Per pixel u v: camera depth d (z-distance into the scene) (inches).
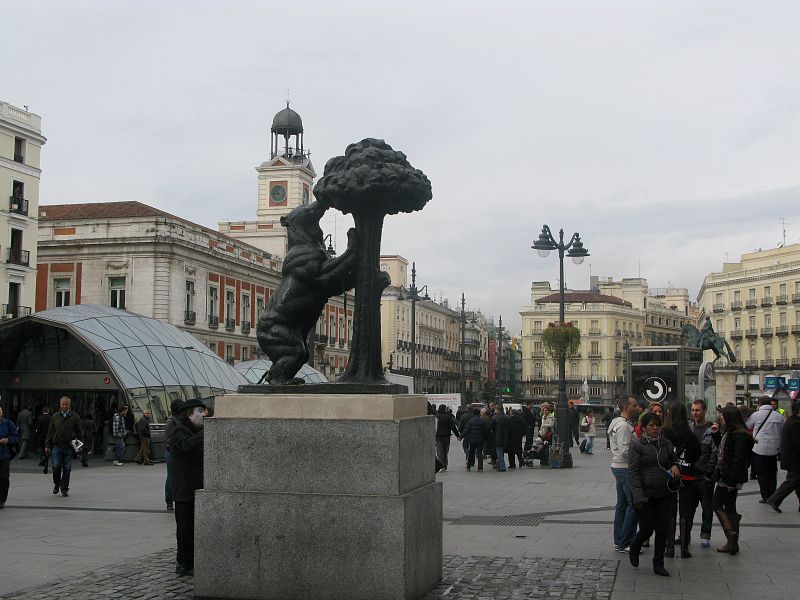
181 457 293.1
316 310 278.8
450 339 4217.5
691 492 329.7
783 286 2842.0
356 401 242.4
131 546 356.2
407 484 245.1
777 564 315.3
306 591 237.5
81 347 1037.8
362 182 261.7
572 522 426.9
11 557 330.0
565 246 890.1
